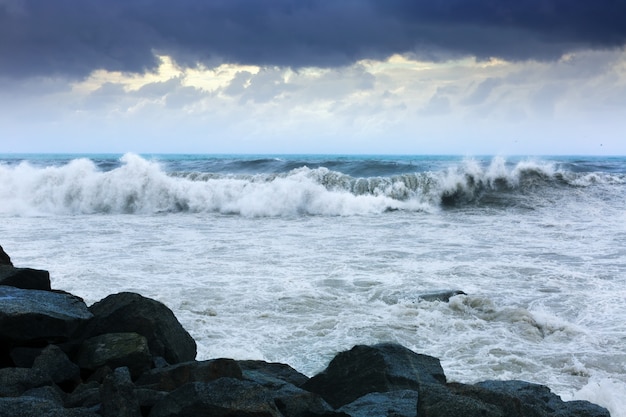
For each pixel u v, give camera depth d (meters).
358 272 13.64
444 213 24.73
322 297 11.55
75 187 26.45
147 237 18.52
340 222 22.36
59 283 12.30
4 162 46.88
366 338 9.37
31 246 16.64
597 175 28.77
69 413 4.42
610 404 7.02
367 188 27.16
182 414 4.64
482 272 13.81
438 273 13.66
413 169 35.19
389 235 19.03
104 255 15.36
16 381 5.46
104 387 4.92
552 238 18.42
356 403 5.45
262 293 11.78
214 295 11.60
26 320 6.34
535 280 13.16
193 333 9.46
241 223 22.16
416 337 9.48
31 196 26.28
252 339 9.27
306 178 27.50
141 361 6.28
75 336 6.71
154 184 26.45
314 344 9.10
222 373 5.89
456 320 10.24
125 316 6.91
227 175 29.53
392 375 5.96
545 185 28.08
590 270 14.10
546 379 7.96
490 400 4.71
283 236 18.83
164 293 11.63
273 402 4.70
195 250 16.23
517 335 9.62
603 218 22.78
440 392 4.47
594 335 9.68
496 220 22.55
